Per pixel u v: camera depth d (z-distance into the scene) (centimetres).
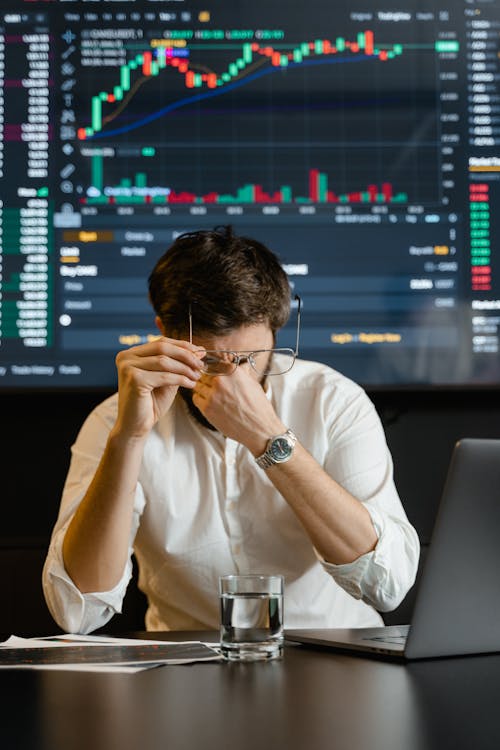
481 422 219
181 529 140
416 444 217
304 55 220
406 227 218
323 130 220
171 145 218
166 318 132
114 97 219
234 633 89
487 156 220
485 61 221
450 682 77
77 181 216
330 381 150
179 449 142
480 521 87
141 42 220
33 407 215
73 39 219
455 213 219
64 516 133
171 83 220
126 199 217
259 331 130
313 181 219
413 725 62
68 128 217
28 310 213
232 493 140
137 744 58
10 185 215
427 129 220
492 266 218
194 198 217
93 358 213
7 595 200
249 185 218
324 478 121
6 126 216
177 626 145
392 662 87
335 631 108
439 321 216
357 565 119
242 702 70
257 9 220
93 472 137
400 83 220
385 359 215
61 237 215
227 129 219
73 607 119
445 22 221
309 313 215
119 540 120
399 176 219
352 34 220
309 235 217
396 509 138
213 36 221
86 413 216
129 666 85
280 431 123
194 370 121
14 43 218
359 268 217
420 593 86
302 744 57
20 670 84
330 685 76
